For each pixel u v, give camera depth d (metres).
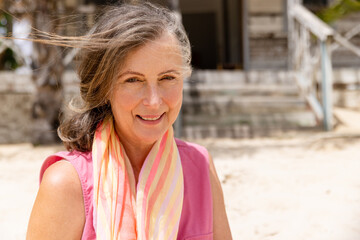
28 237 1.23
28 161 4.88
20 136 7.30
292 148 5.17
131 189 1.33
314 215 2.78
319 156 4.55
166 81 1.27
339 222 2.63
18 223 2.85
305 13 7.88
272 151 5.00
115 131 1.39
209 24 14.92
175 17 1.30
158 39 1.22
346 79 8.44
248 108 7.27
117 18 1.23
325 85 6.74
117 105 1.27
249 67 10.37
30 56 6.04
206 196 1.42
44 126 6.02
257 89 7.66
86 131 1.35
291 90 7.70
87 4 9.32
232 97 7.41
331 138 5.64
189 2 14.74
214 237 1.46
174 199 1.32
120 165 1.29
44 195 1.23
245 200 3.11
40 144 6.05
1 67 9.27
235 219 2.81
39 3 4.69
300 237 2.48
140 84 1.24
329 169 3.88
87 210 1.24
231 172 3.74
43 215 1.21
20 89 7.37
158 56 1.22
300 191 3.26
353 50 7.84
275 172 3.80
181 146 1.48
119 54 1.20
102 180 1.25
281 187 3.37
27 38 1.24
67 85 6.14
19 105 7.37
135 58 1.21
